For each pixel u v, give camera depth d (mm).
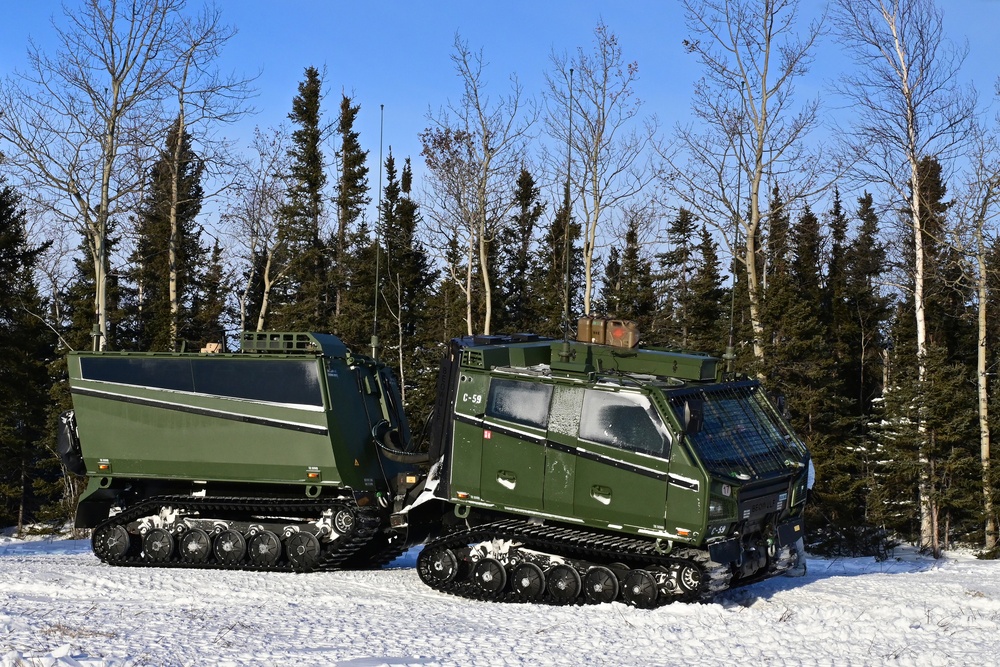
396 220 47781
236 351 14766
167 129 29047
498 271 46750
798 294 36031
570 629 9734
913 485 30594
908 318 40656
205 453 14203
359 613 10789
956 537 32188
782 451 12695
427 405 39406
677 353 12867
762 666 8203
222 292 43594
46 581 12406
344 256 44094
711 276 43000
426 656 8422
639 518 11367
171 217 37312
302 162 42031
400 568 15000
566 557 11922
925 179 30875
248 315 46062
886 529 30406
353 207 44250
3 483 40844
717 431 11867
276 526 14055
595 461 11625
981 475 29297
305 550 13898
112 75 27766
